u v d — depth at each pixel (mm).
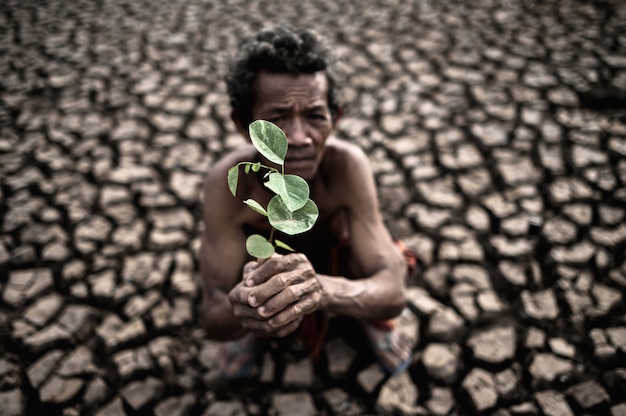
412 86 3715
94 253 2416
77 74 4055
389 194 2734
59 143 3199
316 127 1199
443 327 2023
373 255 1461
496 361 1891
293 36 1175
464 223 2508
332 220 1551
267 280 1114
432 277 2246
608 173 2711
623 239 2324
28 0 5719
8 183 2844
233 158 1406
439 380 1854
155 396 1833
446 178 2803
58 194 2770
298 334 1692
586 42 4043
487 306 2094
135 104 3627
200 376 1894
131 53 4418
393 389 1833
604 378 1812
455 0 5230
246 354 1863
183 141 3238
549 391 1790
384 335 1834
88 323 2088
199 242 2482
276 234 1499
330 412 1781
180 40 4676
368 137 3197
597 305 2057
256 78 1171
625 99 3264
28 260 2369
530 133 3072
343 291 1331
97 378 1886
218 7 5492
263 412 1785
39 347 1989
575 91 3418
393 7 5211
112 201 2727
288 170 1205
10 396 1828
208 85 3881
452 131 3176
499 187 2705
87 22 5121
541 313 2051
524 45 4125
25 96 3732
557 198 2586
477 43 4254
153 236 2514
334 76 1254
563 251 2297
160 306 2154
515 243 2365
